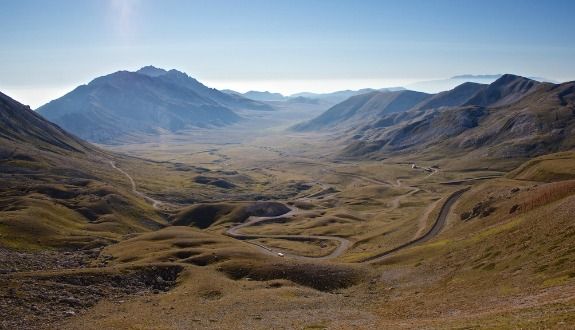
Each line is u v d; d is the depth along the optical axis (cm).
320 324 7106
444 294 8094
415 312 7256
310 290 10275
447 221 16675
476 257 9562
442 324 5662
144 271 11225
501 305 6188
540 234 8781
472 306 6681
